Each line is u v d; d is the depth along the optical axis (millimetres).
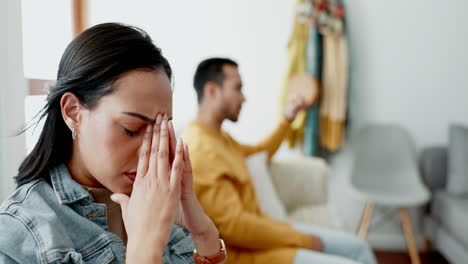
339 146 2754
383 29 2695
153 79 603
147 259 541
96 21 2291
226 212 1252
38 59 1534
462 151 2492
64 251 561
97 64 584
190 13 2625
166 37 2621
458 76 2719
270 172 2070
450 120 2748
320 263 1281
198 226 752
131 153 607
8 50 1081
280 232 1314
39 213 581
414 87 2736
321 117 2514
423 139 2770
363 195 2352
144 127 612
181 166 603
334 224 1862
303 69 2455
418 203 2311
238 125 2736
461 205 2256
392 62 2721
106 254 622
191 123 1469
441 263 2537
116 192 630
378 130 2730
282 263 1289
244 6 2645
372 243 2807
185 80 2654
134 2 2500
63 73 622
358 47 2715
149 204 576
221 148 1404
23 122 1123
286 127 2043
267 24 2656
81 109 606
